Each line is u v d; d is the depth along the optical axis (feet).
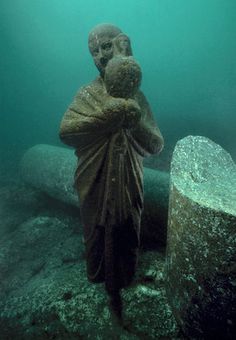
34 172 16.75
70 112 7.93
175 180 7.32
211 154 8.93
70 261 12.14
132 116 7.09
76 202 14.53
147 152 8.32
